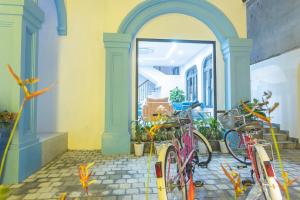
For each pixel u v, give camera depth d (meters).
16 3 2.70
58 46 4.61
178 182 1.94
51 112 4.54
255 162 2.00
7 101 2.68
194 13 4.71
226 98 4.81
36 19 3.07
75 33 4.64
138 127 4.39
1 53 2.70
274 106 0.95
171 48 8.85
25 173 2.78
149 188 2.52
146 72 12.70
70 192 2.38
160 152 1.82
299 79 4.92
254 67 6.67
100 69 4.65
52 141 3.71
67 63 4.60
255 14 6.79
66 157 3.92
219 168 3.25
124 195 2.33
